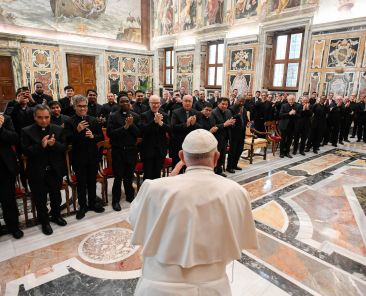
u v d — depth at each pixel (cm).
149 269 132
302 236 331
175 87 1445
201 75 1307
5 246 305
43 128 325
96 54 1345
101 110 613
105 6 1352
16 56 1105
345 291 241
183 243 123
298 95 971
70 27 1259
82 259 283
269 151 768
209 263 125
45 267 271
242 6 1080
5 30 1090
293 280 255
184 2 1316
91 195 390
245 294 237
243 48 1096
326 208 405
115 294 237
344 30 822
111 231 339
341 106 800
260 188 481
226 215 125
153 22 1516
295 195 451
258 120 838
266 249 303
